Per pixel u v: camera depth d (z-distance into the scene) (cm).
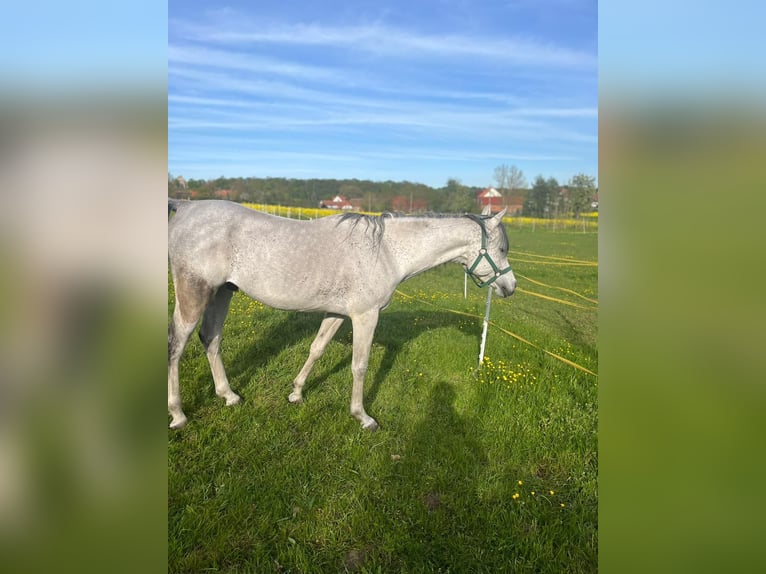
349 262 347
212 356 378
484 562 245
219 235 330
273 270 338
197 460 313
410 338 568
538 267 1301
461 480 304
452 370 470
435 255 379
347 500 282
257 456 319
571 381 448
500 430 359
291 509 276
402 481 303
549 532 263
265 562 238
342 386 430
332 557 245
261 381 431
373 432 358
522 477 310
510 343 565
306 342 529
